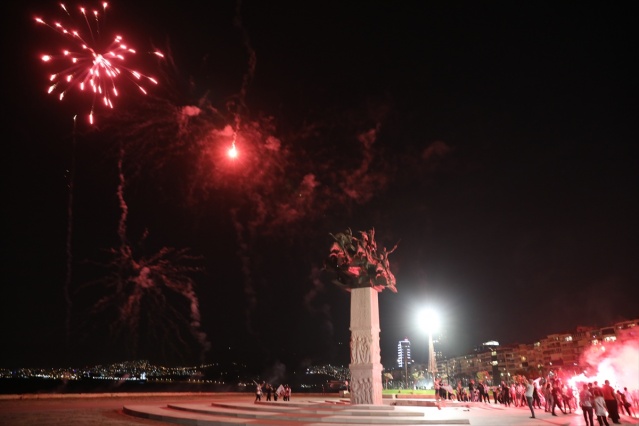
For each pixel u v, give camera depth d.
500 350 181.25
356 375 28.25
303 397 48.47
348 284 29.89
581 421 23.02
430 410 29.42
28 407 33.78
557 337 146.00
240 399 44.91
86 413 30.05
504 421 23.02
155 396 49.72
